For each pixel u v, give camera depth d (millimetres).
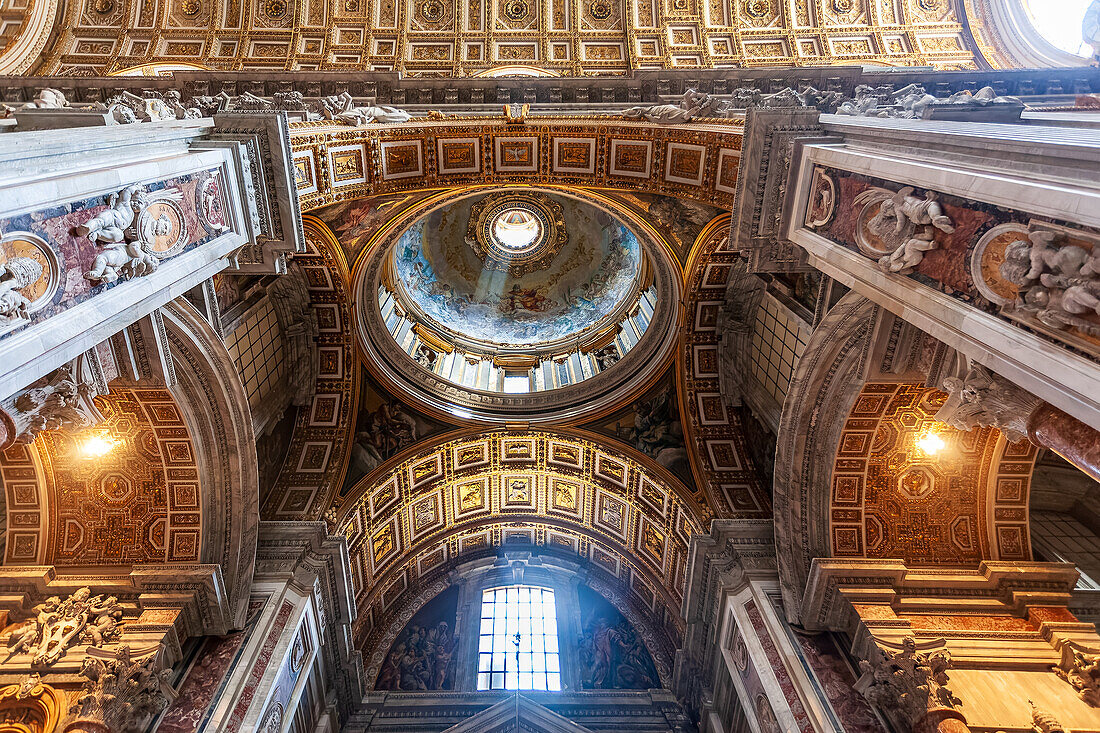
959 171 5523
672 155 12398
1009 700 9539
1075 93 12211
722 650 13352
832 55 15766
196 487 11477
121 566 11477
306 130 10328
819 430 11570
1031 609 10797
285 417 15484
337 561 13594
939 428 11211
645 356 16984
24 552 11391
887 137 7137
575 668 17297
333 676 14453
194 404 10836
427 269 21641
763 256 9930
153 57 15602
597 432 16656
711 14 16297
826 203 8156
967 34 15805
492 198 21891
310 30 16078
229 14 16172
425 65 15859
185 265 6938
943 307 5668
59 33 15672
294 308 15266
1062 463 14859
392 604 18609
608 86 13711
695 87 13602
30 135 5230
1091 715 9266
